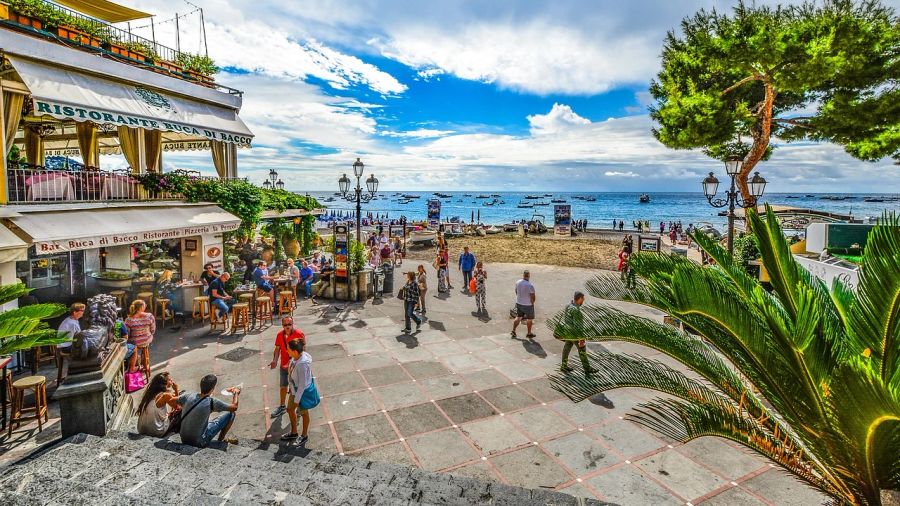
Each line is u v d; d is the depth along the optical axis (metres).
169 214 11.75
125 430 5.77
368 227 40.03
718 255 4.59
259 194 15.20
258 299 11.56
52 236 8.52
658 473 5.62
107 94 10.68
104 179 10.85
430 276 19.16
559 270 20.61
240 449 5.71
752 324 3.85
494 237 33.94
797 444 4.29
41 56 9.43
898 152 14.24
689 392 4.42
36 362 7.89
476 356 9.62
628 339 4.50
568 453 6.05
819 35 12.79
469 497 4.73
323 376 8.46
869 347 3.55
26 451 5.36
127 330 7.80
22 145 17.02
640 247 20.36
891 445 3.36
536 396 7.72
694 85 15.95
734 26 14.10
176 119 12.25
